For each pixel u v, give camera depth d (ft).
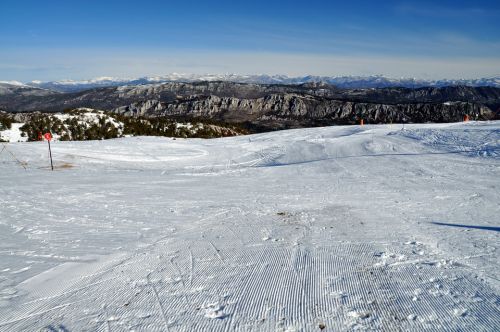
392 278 16.84
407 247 20.95
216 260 19.79
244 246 22.00
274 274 17.71
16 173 57.41
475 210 29.55
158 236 24.29
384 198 35.09
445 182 41.63
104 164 72.18
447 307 14.16
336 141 87.10
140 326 13.50
